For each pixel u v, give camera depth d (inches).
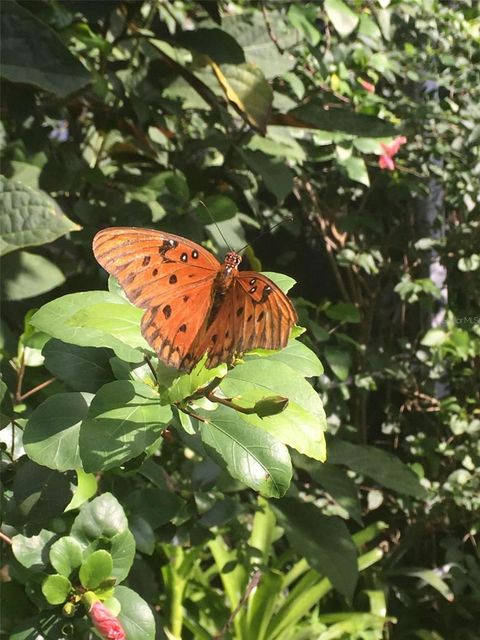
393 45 23.2
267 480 8.4
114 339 9.2
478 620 22.6
